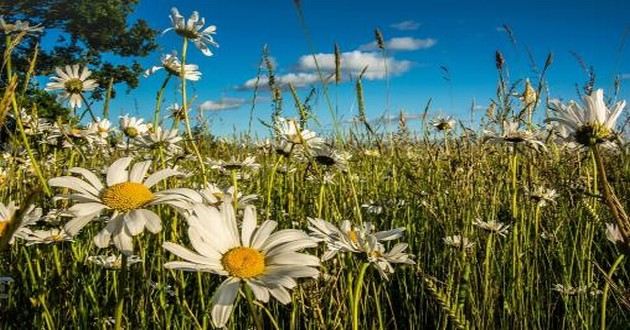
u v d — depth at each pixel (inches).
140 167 8.2
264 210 15.4
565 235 16.0
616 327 12.4
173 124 13.5
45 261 11.6
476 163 16.8
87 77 16.1
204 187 12.0
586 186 14.5
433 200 17.9
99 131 16.6
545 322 14.5
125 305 10.8
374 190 22.0
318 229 8.2
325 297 10.4
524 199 15.9
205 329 9.3
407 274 15.7
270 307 12.3
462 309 11.9
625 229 5.4
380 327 10.8
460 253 13.6
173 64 13.5
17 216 4.1
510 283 14.7
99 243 6.9
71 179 7.8
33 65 9.5
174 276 10.4
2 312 11.1
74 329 10.5
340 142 14.6
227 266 6.7
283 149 14.1
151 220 7.0
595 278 14.9
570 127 8.1
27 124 15.4
